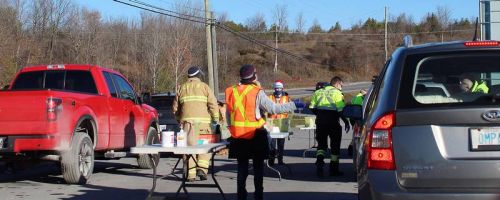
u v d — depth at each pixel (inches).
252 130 308.2
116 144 478.9
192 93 406.9
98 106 449.7
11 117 394.9
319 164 448.1
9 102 395.2
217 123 413.1
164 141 314.7
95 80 466.3
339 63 3567.9
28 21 1870.1
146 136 537.6
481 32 710.5
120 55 2303.2
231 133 312.5
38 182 444.8
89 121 439.2
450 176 173.5
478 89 190.1
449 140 175.0
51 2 1942.7
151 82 2017.7
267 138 315.3
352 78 3442.4
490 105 175.2
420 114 177.5
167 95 704.4
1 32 1546.5
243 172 313.4
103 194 382.0
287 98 526.9
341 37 3730.3
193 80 411.5
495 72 192.4
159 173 505.4
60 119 398.9
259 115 310.7
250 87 309.4
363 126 211.8
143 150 308.8
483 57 194.4
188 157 360.8
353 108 264.4
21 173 512.1
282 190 384.2
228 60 2994.6
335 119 443.5
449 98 184.9
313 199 348.2
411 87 185.0
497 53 194.7
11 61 1502.2
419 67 191.6
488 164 172.2
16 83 474.9
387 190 177.3
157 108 679.1
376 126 182.4
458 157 173.9
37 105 393.4
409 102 181.8
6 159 409.7
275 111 308.8
